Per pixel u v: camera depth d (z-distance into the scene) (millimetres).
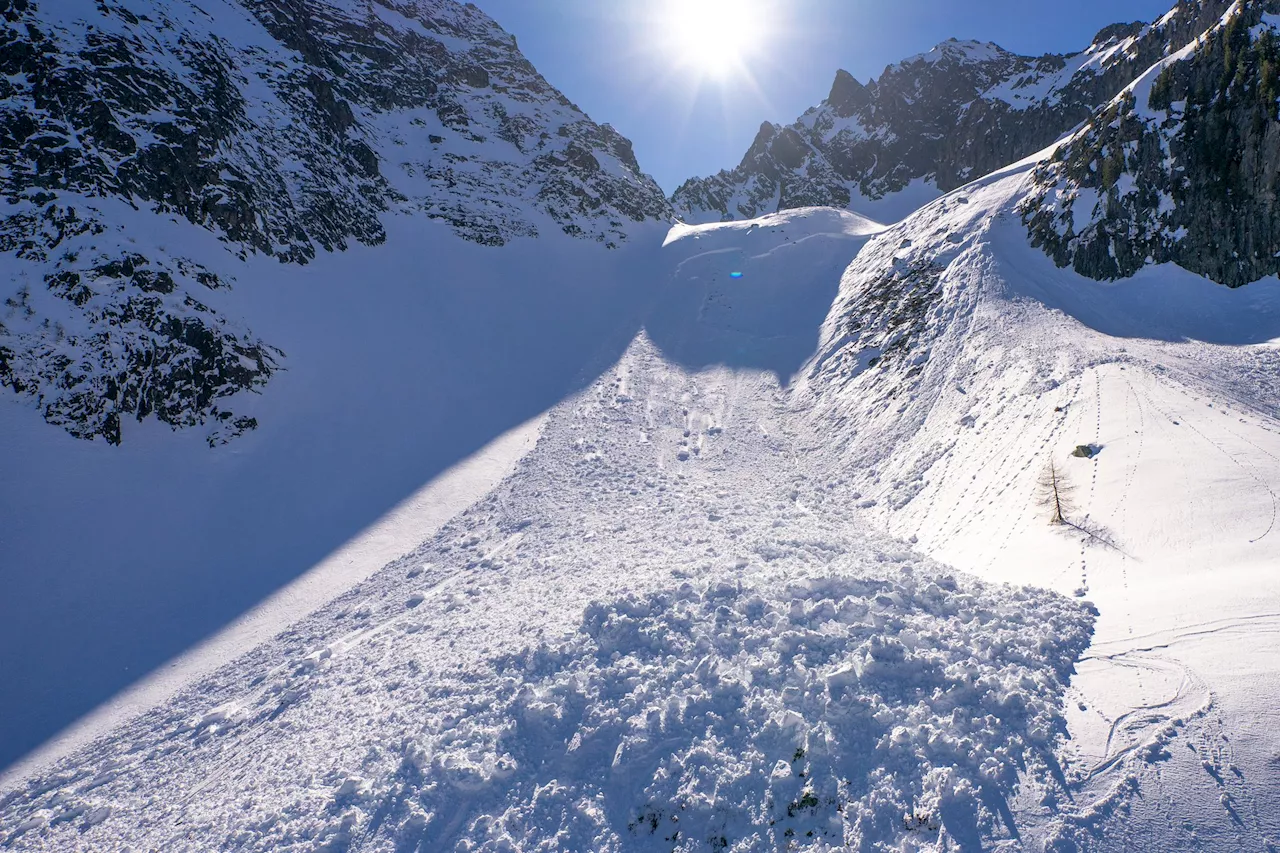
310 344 46594
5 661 24000
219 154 50688
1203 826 8508
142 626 26094
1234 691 10047
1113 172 39750
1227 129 36000
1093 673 11523
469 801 11812
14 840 16016
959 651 12836
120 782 17656
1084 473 20891
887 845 9469
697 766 11391
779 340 55375
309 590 28219
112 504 31312
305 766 14641
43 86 41500
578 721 12992
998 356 32750
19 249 35719
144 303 38125
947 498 26125
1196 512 16297
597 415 44406
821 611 15031
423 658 18922
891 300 47406
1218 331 32406
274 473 36156
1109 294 37438
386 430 41375
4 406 31859
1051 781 9594
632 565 23609
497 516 32906
